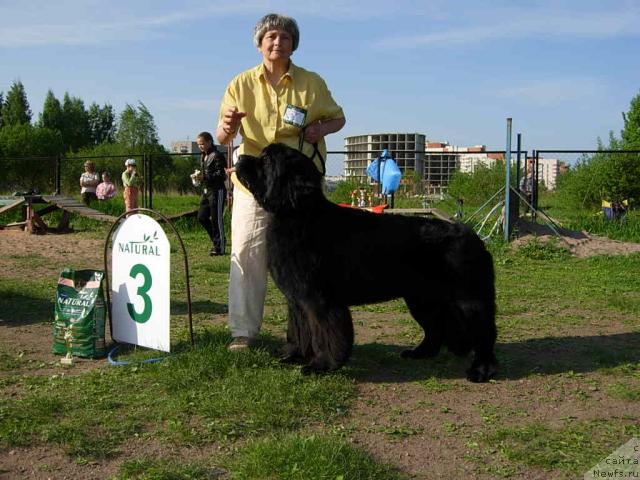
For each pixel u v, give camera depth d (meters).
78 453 3.32
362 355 5.23
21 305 7.01
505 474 3.15
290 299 4.52
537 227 13.34
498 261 11.26
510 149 12.81
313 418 3.83
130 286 5.21
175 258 11.37
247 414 3.83
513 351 5.49
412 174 25.11
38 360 5.00
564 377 4.74
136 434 3.55
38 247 12.65
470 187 26.25
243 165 4.38
